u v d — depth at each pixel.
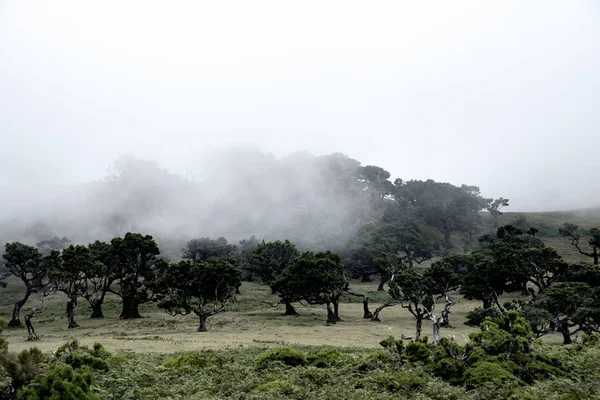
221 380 16.72
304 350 30.38
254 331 48.03
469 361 16.48
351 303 79.88
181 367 18.83
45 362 17.88
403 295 45.38
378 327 53.31
